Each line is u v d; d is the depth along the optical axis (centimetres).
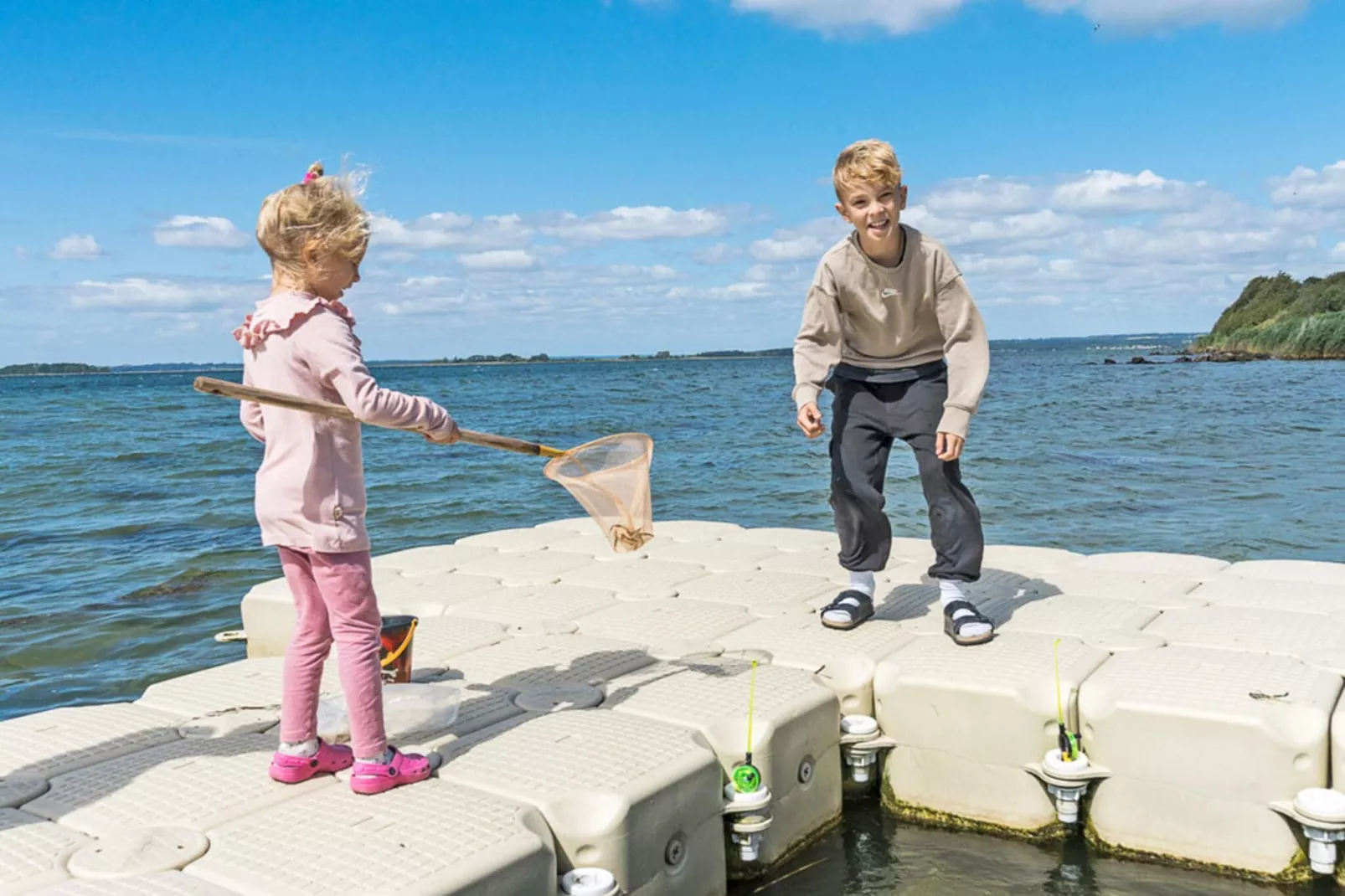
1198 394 2883
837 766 313
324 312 242
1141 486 1077
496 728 279
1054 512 923
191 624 587
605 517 312
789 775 290
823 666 333
